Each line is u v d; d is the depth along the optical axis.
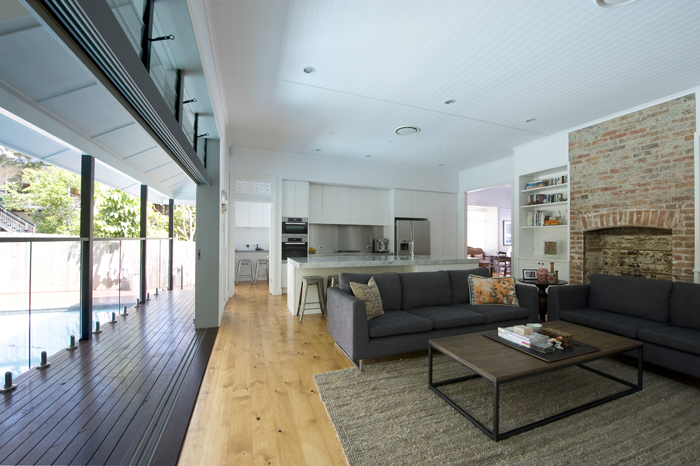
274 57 2.98
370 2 2.28
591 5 2.30
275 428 1.83
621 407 2.07
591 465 1.54
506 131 4.98
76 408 1.97
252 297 5.91
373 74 3.29
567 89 3.60
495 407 1.72
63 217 6.73
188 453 1.61
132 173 4.13
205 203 3.84
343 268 4.65
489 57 2.98
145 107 1.40
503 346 2.20
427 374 2.57
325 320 4.21
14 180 6.22
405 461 1.56
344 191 7.14
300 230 6.40
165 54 2.10
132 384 2.31
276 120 4.59
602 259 4.69
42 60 1.89
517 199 5.74
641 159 3.97
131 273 4.78
